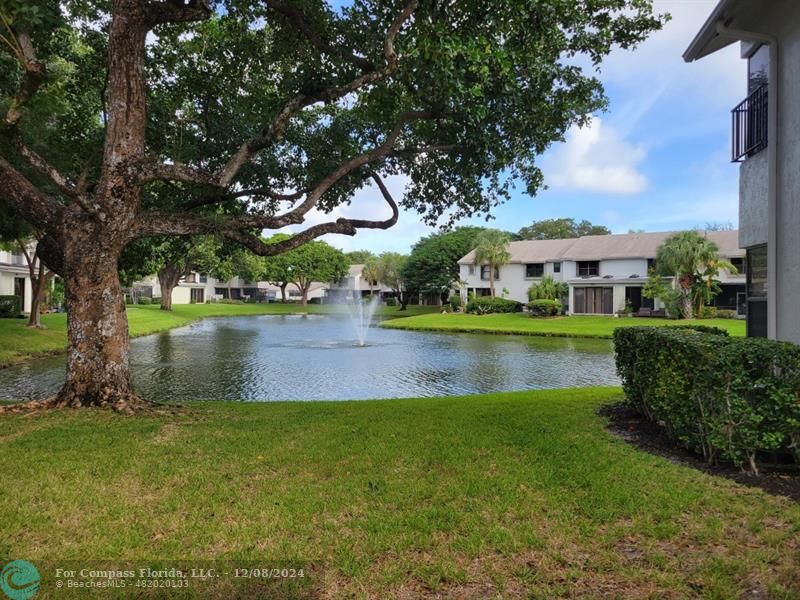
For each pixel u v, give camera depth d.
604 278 37.19
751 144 7.47
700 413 4.78
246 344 23.47
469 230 56.81
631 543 3.28
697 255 30.47
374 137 9.81
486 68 6.49
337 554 3.16
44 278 24.75
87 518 3.65
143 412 7.05
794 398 4.22
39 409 7.02
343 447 5.39
